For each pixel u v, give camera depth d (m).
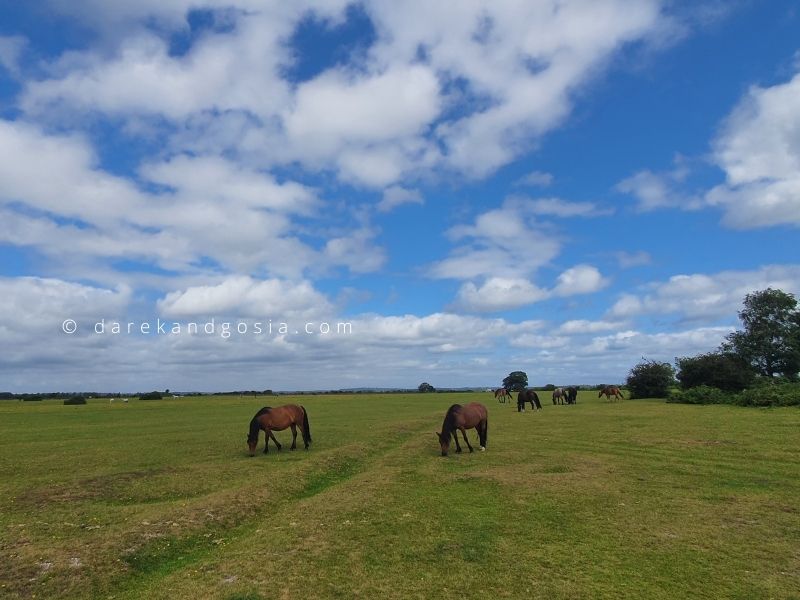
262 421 20.42
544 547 9.20
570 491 13.12
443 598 7.27
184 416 42.53
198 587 7.65
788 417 28.72
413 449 20.62
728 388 52.66
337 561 8.59
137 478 15.68
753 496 12.43
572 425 28.56
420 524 10.48
